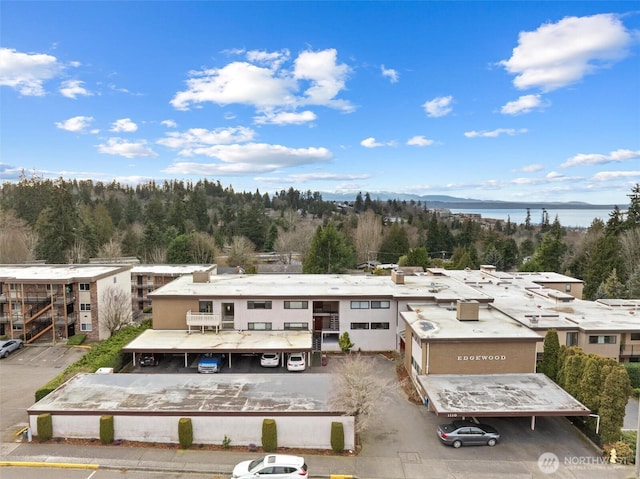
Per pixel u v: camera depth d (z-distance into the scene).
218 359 35.22
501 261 89.88
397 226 105.56
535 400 24.84
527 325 33.66
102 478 20.52
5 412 27.53
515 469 21.66
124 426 23.67
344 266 72.75
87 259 77.75
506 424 26.42
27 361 37.72
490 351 28.83
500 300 42.19
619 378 23.67
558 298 41.72
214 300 39.38
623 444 22.94
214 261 87.44
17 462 21.61
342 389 24.73
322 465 21.89
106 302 44.78
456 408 23.81
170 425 23.61
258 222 116.81
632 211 75.12
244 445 23.56
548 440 24.56
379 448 23.59
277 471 19.94
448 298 38.31
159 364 36.28
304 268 70.50
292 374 29.30
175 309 39.38
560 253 79.75
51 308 42.88
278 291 41.00
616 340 33.16
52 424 23.84
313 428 23.47
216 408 24.06
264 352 34.34
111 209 125.06
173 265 65.38
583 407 24.02
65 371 30.77
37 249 77.88
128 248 95.31
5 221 81.25
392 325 39.81
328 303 41.47
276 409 23.91
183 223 106.25
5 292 43.44
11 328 42.19
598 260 65.38
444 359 28.67
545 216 163.75
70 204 84.75
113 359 33.69
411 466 21.86
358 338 39.84
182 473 21.05
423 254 77.69
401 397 30.17
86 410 23.77
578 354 27.03
